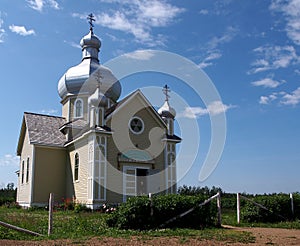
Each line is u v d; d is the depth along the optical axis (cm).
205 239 1098
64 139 3048
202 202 1451
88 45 3566
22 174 3231
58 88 3441
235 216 1911
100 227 1305
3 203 3606
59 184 2911
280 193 1898
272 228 1481
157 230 1269
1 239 1073
